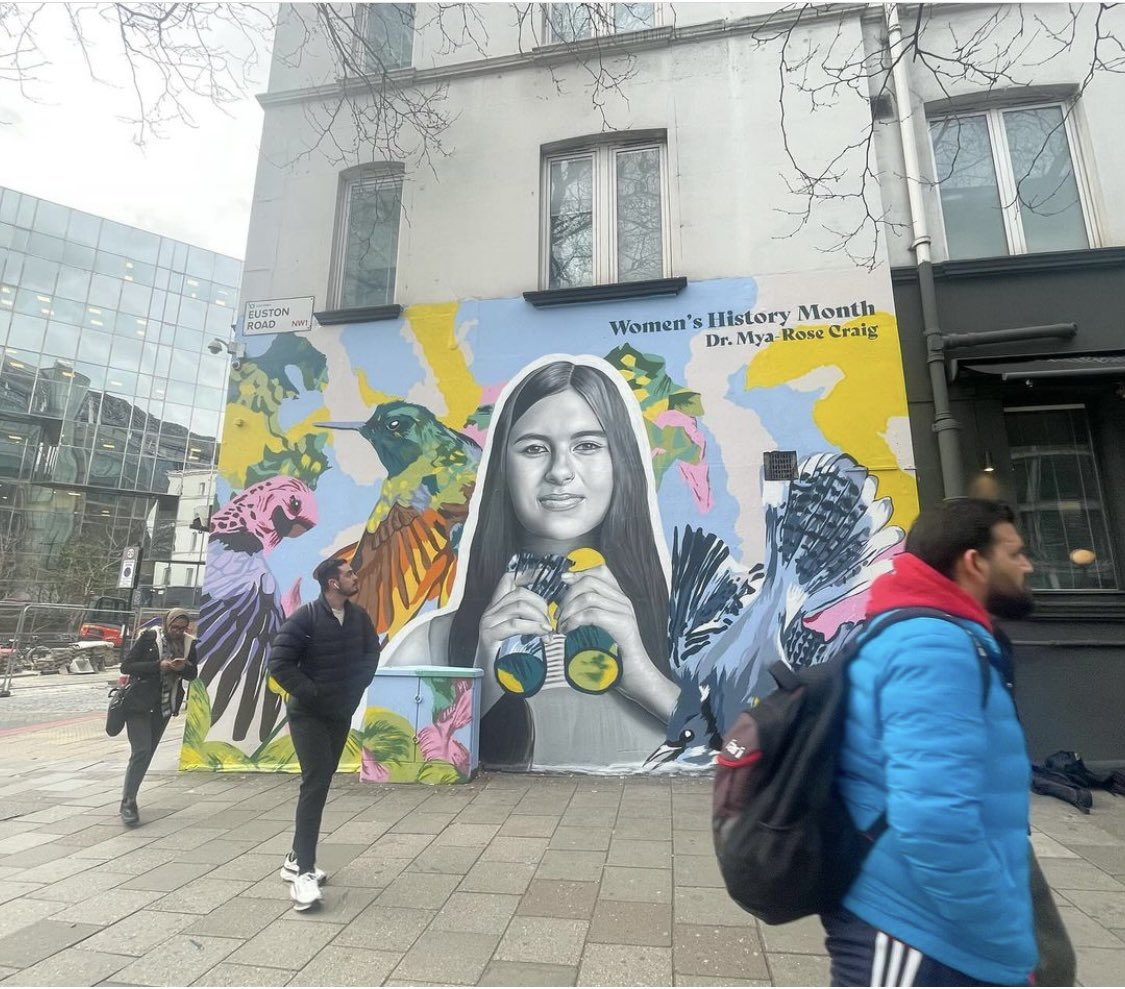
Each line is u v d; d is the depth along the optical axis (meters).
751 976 2.84
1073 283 6.00
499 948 3.08
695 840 4.35
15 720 11.14
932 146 6.61
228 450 6.95
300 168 7.55
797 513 5.90
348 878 3.84
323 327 7.08
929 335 5.97
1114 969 2.84
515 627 6.19
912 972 1.41
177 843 4.52
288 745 6.33
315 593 6.55
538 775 5.88
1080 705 5.47
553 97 7.14
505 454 6.50
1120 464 5.86
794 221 6.40
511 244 6.93
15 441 45.66
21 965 2.99
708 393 6.23
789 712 1.58
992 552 1.70
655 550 6.09
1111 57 6.28
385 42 7.83
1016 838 1.49
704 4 6.95
